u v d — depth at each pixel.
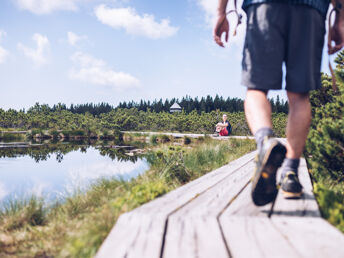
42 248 2.08
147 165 5.88
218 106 76.12
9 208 3.40
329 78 5.01
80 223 2.41
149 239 1.15
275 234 1.14
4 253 2.07
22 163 9.64
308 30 1.38
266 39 1.38
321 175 3.64
